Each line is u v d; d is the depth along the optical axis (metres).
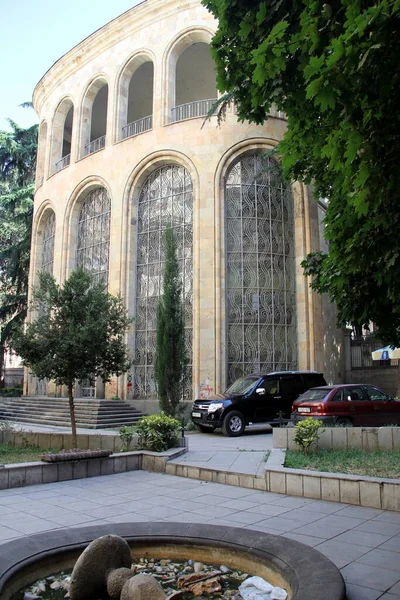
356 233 4.27
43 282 11.62
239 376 20.09
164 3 23.67
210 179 21.30
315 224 21.88
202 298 20.42
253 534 4.87
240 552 4.62
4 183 38.41
